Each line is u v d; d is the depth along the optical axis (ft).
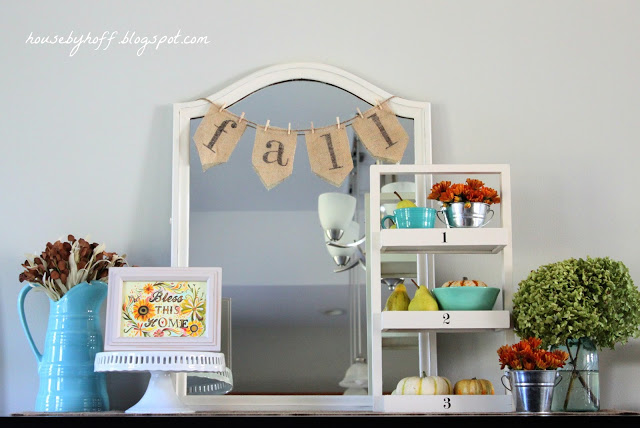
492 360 7.20
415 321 6.46
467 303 6.55
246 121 7.50
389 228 6.89
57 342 6.75
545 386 6.02
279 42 7.69
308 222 7.37
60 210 7.49
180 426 5.80
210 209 7.38
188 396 7.06
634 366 7.20
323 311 7.23
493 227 7.27
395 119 7.47
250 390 7.10
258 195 7.40
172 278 6.46
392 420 5.75
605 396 7.18
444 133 7.58
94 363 6.70
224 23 7.72
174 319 6.39
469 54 7.67
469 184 6.73
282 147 7.45
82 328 6.80
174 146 7.44
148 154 7.57
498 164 6.82
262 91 7.56
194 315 6.40
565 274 6.32
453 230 6.57
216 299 6.43
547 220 7.46
